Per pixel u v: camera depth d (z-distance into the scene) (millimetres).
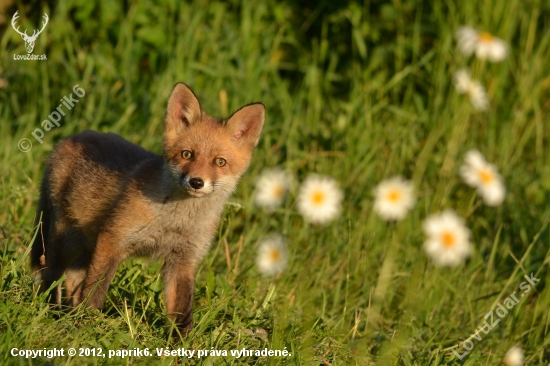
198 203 8703
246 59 14062
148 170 8758
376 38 14859
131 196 8594
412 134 13180
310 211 7270
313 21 15258
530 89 14117
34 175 11422
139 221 8555
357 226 11156
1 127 12430
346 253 10781
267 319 8812
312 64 14188
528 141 14234
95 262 8508
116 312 8453
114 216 8594
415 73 14328
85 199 9148
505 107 14102
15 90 13359
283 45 15258
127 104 12797
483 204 12602
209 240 9008
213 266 10227
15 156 11562
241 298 9148
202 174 8422
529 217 12508
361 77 14438
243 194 11906
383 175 12336
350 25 15141
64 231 9383
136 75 13695
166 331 8406
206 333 8211
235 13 14914
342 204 11898
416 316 9656
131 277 9125
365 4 14859
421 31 14766
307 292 9852
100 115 12328
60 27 13812
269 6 15055
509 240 12094
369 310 9242
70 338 7234
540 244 11609
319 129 13516
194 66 13273
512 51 14750
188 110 8945
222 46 14117
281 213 11672
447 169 12406
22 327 7055
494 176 8594
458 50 13953
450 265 10406
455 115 13109
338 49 15125
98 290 8398
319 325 8633
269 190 8883
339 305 10078
